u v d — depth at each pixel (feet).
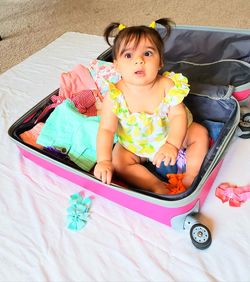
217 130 2.77
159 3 6.27
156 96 2.50
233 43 3.49
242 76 3.07
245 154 2.81
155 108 2.51
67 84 3.33
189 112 2.73
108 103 2.52
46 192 2.71
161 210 2.22
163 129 2.57
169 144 2.39
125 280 2.13
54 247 2.34
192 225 2.25
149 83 2.41
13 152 3.09
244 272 2.08
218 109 2.83
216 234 2.29
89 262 2.24
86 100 3.20
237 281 2.04
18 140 2.78
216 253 2.19
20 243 2.38
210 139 2.75
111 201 2.56
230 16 5.57
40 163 2.79
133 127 2.55
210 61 3.54
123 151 2.65
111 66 3.33
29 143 2.84
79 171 2.44
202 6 5.97
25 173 2.88
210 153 2.37
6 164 2.98
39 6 6.64
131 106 2.51
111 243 2.33
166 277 2.11
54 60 4.33
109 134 2.50
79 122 2.85
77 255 2.28
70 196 2.66
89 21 5.97
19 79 4.08
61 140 2.81
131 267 2.19
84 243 2.35
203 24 5.42
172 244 2.28
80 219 2.48
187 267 2.15
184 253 2.22
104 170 2.33
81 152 2.76
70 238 2.38
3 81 4.07
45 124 2.87
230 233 2.28
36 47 5.39
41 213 2.56
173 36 3.67
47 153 2.66
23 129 2.96
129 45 2.28
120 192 2.30
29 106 3.67
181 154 2.68
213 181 2.56
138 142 2.60
